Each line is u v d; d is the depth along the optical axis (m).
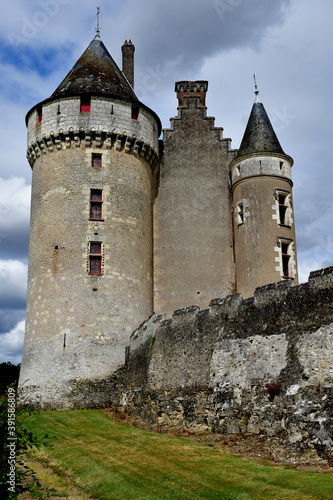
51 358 25.38
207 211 32.69
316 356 15.05
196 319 20.33
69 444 17.47
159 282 31.44
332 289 15.25
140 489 12.70
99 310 26.27
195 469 13.62
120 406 24.12
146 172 30.34
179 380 20.16
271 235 29.06
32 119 30.20
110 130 28.47
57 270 26.72
